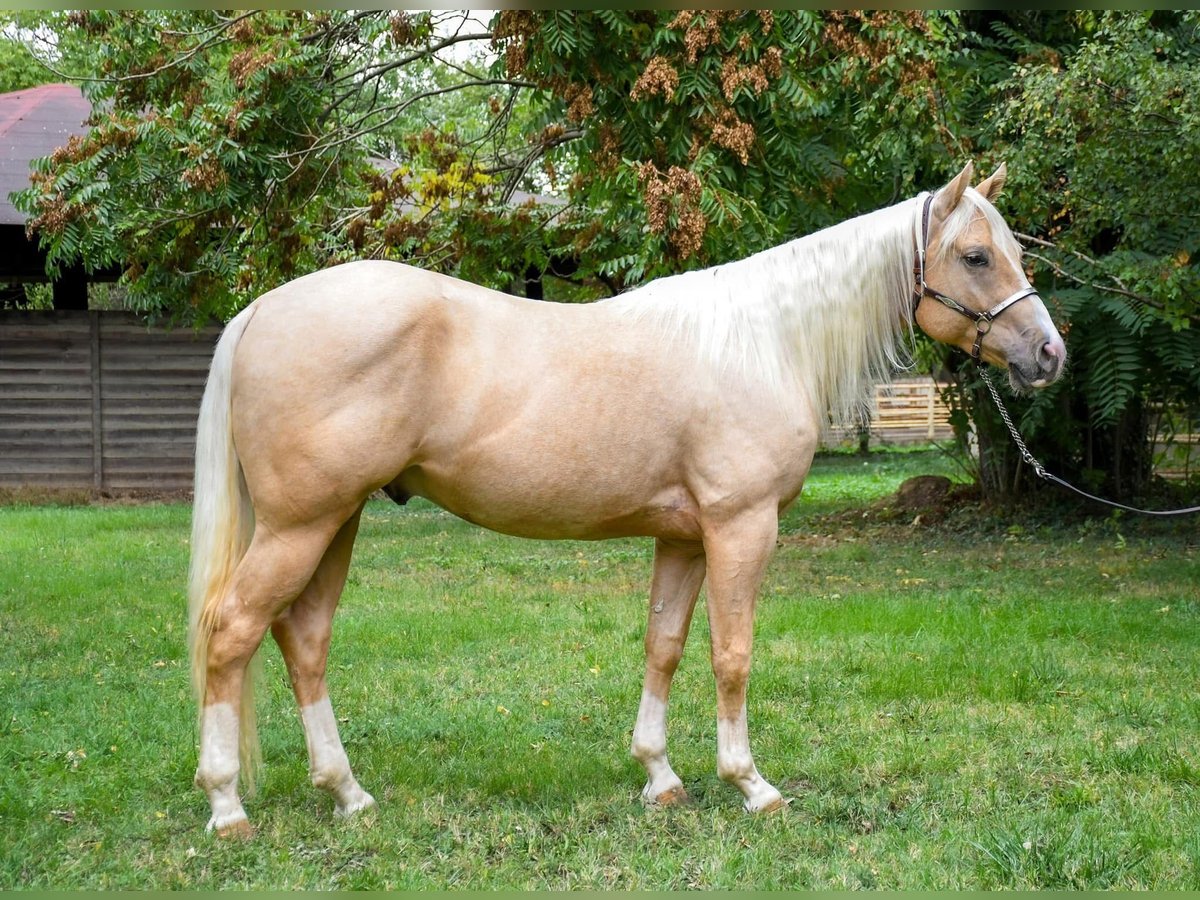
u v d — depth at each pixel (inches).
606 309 145.6
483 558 381.4
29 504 550.0
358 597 301.4
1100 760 167.0
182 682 210.2
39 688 203.2
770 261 150.9
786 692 209.6
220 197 348.2
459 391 134.0
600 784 159.9
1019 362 149.9
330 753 143.9
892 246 152.3
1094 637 251.0
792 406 144.6
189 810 147.3
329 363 128.4
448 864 131.1
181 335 589.3
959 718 190.7
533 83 338.6
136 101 367.6
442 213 412.8
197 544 133.6
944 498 488.1
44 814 142.7
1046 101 274.7
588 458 136.9
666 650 154.3
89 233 352.8
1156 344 347.3
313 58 365.7
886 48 283.7
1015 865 130.3
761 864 131.9
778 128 295.3
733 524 142.2
